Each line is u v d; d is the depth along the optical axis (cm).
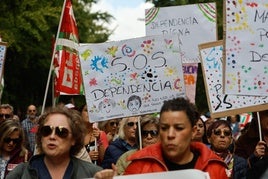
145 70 725
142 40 726
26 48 2392
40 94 2753
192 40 1081
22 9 2256
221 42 701
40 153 492
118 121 999
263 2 575
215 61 703
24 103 2708
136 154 482
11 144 713
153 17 1089
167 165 478
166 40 725
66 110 489
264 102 628
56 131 478
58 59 972
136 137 709
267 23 574
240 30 575
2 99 2573
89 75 729
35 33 2256
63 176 482
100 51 730
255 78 575
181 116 462
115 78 727
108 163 781
